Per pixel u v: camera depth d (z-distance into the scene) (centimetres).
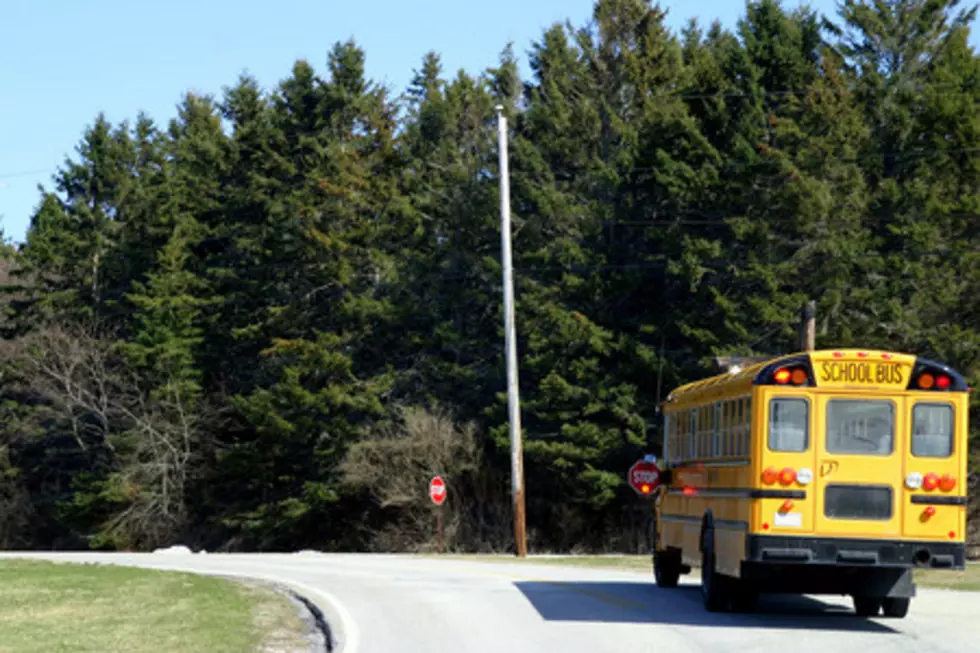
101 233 9844
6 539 9238
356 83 9069
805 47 7156
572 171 8100
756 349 6581
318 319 8350
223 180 9775
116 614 2405
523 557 5028
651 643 2012
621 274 7075
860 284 6356
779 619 2372
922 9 7075
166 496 8400
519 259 7694
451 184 8469
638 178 7312
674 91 7544
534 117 8112
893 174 6675
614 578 3494
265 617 2448
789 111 6719
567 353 7088
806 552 2170
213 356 8806
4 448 9100
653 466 2991
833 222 6347
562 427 6862
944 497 2181
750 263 6369
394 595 2875
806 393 2209
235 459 8094
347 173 8250
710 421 2586
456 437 7400
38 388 8756
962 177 6362
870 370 2209
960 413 2203
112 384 8900
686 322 6731
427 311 8119
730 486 2367
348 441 7762
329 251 8081
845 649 1953
